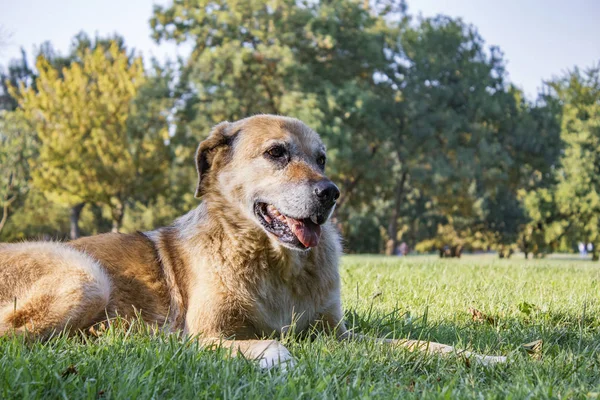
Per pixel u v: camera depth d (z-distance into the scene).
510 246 50.81
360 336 4.71
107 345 3.86
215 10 41.69
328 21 41.53
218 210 4.88
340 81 42.16
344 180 45.75
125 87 42.38
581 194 44.03
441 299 6.83
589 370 3.65
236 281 4.63
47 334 4.43
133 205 53.22
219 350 3.80
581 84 53.94
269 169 4.71
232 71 39.88
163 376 3.25
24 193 45.94
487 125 47.19
